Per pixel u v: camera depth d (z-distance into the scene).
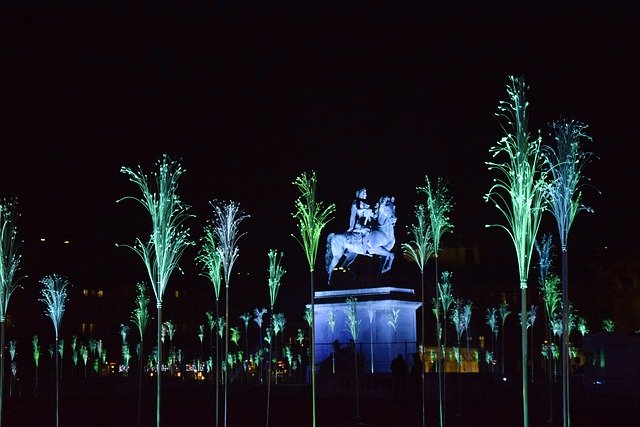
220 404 53.22
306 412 45.22
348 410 45.53
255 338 110.19
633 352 53.44
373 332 59.41
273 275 50.06
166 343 110.44
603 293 85.81
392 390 52.25
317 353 61.31
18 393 71.44
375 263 61.34
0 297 29.28
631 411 44.47
